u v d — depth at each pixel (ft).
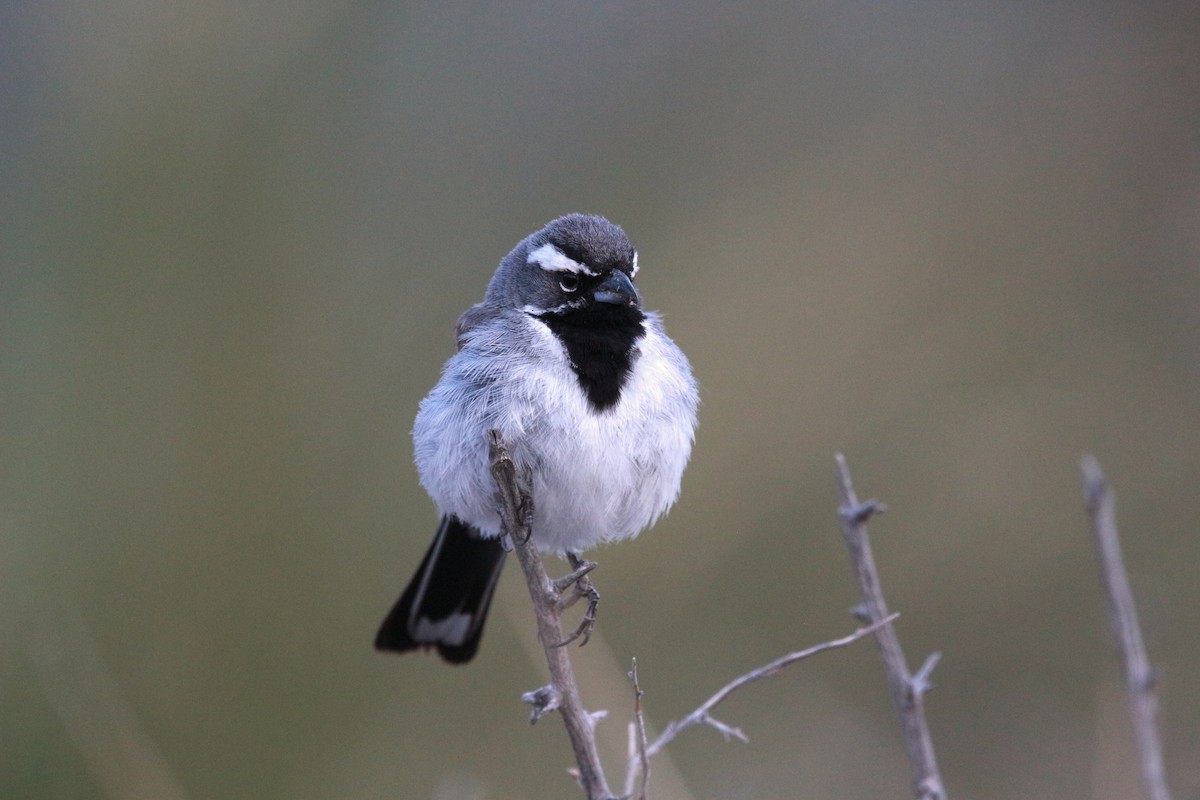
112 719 34.17
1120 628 16.28
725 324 46.65
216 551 40.96
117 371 42.75
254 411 42.91
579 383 27.89
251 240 44.73
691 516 42.98
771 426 44.78
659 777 26.94
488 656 39.65
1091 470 16.74
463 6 49.83
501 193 47.96
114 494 41.24
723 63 51.16
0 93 45.83
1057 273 47.29
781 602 42.06
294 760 39.09
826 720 39.52
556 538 29.76
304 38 46.75
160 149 44.42
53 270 43.65
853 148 49.83
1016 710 39.78
